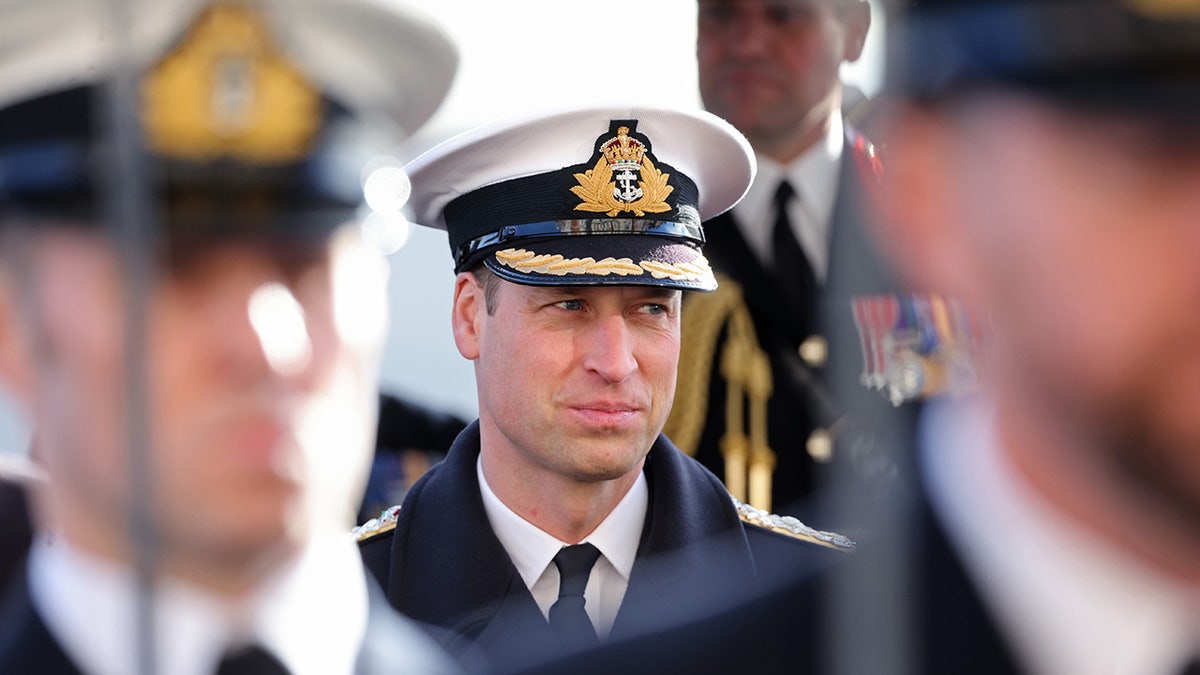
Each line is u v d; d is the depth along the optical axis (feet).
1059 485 10.95
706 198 25.03
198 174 11.60
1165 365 10.51
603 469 22.12
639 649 13.28
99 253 11.43
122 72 11.48
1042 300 10.82
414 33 12.57
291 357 11.48
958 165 11.23
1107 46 10.69
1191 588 10.84
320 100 12.11
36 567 12.28
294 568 11.93
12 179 11.55
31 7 11.60
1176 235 10.50
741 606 13.19
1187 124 10.54
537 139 23.35
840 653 12.01
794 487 27.50
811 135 27.89
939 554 11.41
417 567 22.45
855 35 27.63
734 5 27.04
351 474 11.84
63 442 11.55
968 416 11.44
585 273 22.61
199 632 11.59
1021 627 11.11
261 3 12.00
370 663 12.80
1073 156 10.72
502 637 21.36
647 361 22.68
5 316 11.73
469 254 23.66
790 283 27.86
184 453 11.21
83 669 11.85
